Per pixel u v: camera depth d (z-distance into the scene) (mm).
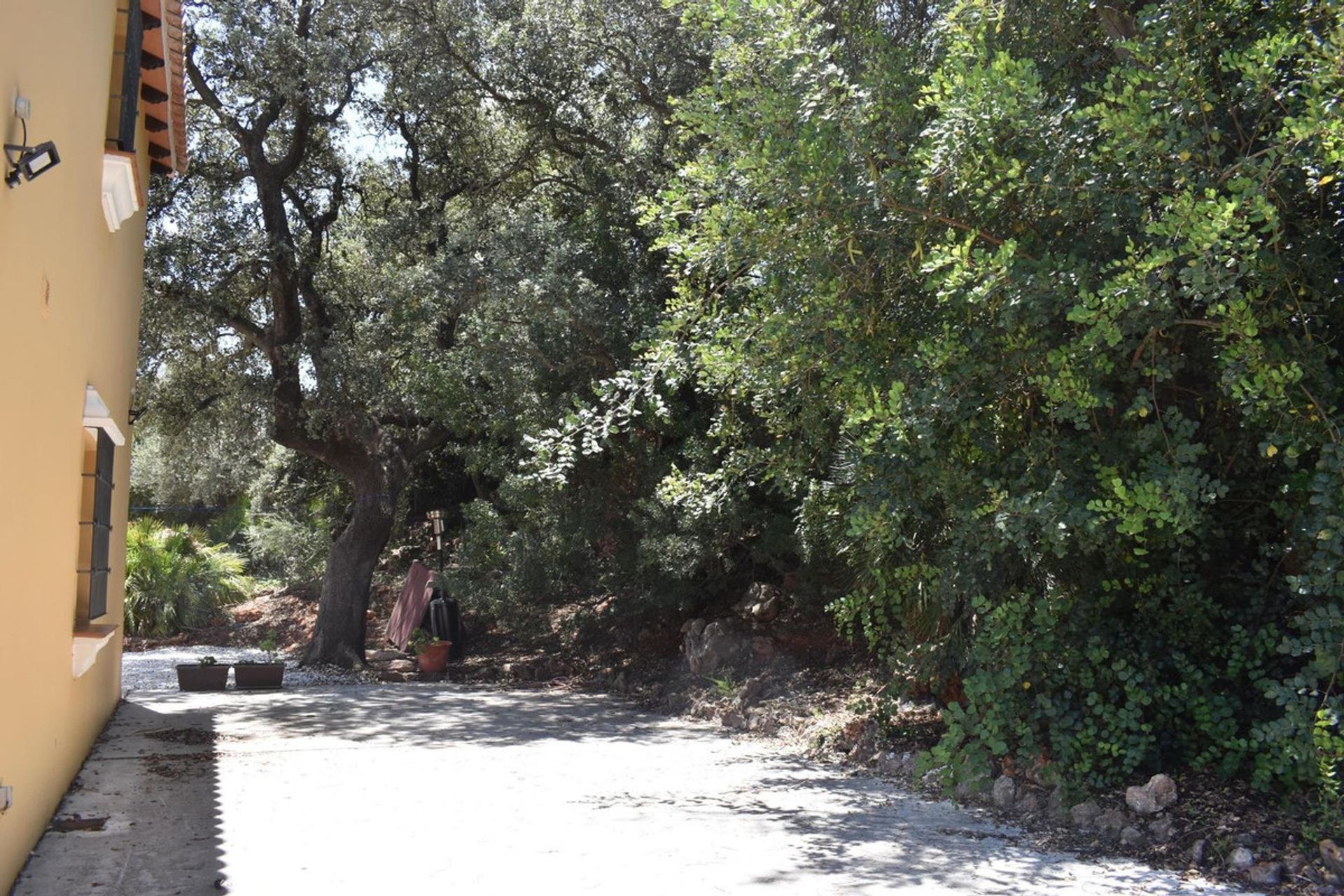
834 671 11406
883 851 5766
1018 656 6371
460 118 17031
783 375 7156
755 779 7914
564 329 12820
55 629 6016
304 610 21766
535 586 14078
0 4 3990
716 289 7812
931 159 5977
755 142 6598
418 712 11898
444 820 6555
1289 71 5465
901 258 6551
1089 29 6957
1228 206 4547
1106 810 6191
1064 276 5430
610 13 14141
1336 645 5121
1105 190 5586
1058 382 5469
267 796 7254
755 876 5266
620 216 14180
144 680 14883
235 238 14812
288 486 22766
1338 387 5219
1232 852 5391
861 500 6871
